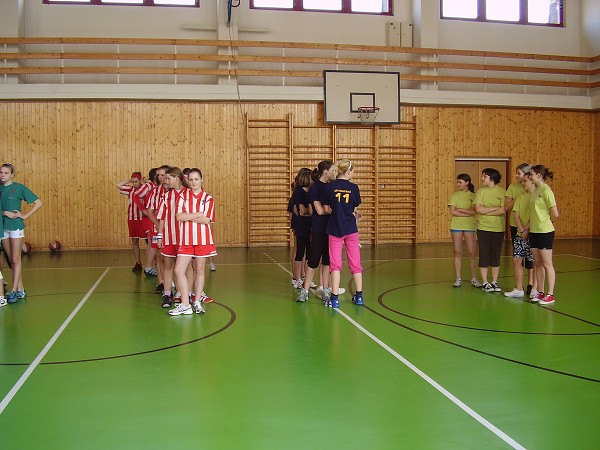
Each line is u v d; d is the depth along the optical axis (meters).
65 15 11.75
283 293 6.50
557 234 13.66
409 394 3.25
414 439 2.66
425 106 12.73
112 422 2.87
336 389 3.34
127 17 11.91
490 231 6.47
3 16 11.22
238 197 12.13
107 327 4.87
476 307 5.66
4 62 11.20
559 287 6.77
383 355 4.03
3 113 11.32
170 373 3.65
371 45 12.49
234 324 4.97
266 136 12.12
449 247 11.82
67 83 11.50
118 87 11.30
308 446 2.60
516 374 3.61
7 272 8.30
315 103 12.27
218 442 2.64
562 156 13.55
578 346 4.24
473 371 3.67
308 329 4.79
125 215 11.73
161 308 5.66
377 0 12.92
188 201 5.24
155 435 2.72
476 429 2.77
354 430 2.77
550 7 13.74
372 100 12.15
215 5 12.16
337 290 5.66
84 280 7.46
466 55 12.73
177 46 11.90
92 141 11.59
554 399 3.18
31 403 3.13
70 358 3.97
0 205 5.87
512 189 6.43
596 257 9.75
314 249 5.89
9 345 4.31
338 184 5.57
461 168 13.14
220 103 11.97
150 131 11.75
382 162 12.61
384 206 12.67
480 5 13.32
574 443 2.62
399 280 7.42
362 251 11.15
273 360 3.92
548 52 13.66
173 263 5.81
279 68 12.23
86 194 11.61
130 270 8.44
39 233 11.49
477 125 13.02
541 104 13.01
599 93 13.20
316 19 12.59
